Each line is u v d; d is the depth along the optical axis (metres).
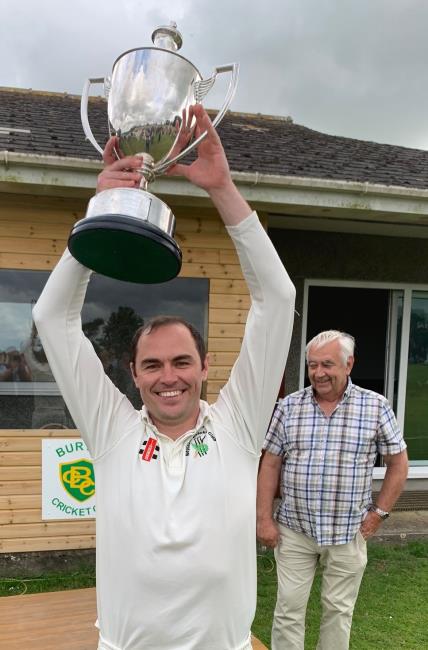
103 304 4.07
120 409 1.46
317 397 2.63
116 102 1.45
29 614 2.63
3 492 3.84
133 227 1.16
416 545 4.62
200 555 1.30
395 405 5.98
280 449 2.70
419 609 3.60
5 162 3.33
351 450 2.51
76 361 1.38
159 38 1.55
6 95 7.32
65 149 3.75
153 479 1.34
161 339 1.39
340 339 2.54
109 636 1.36
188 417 1.42
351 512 2.51
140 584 1.30
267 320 1.38
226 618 1.33
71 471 3.91
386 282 5.85
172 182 3.56
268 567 4.11
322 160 5.00
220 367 4.14
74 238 1.20
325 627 2.61
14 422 3.93
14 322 3.91
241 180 3.65
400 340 5.96
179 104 1.44
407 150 7.27
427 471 5.89
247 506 1.40
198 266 4.09
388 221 4.83
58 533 3.91
